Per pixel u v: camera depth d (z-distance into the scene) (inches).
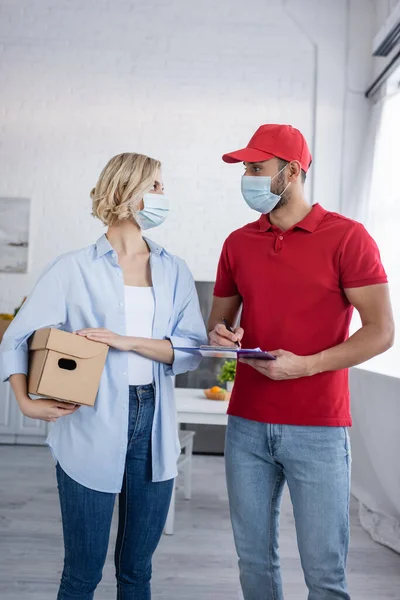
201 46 233.3
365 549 129.7
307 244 72.6
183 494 167.3
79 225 233.6
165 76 233.3
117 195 69.1
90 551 66.1
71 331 68.7
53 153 233.5
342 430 72.2
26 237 233.1
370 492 160.4
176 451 70.0
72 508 65.8
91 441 65.9
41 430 218.8
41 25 232.8
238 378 76.3
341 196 228.7
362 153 227.0
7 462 194.1
